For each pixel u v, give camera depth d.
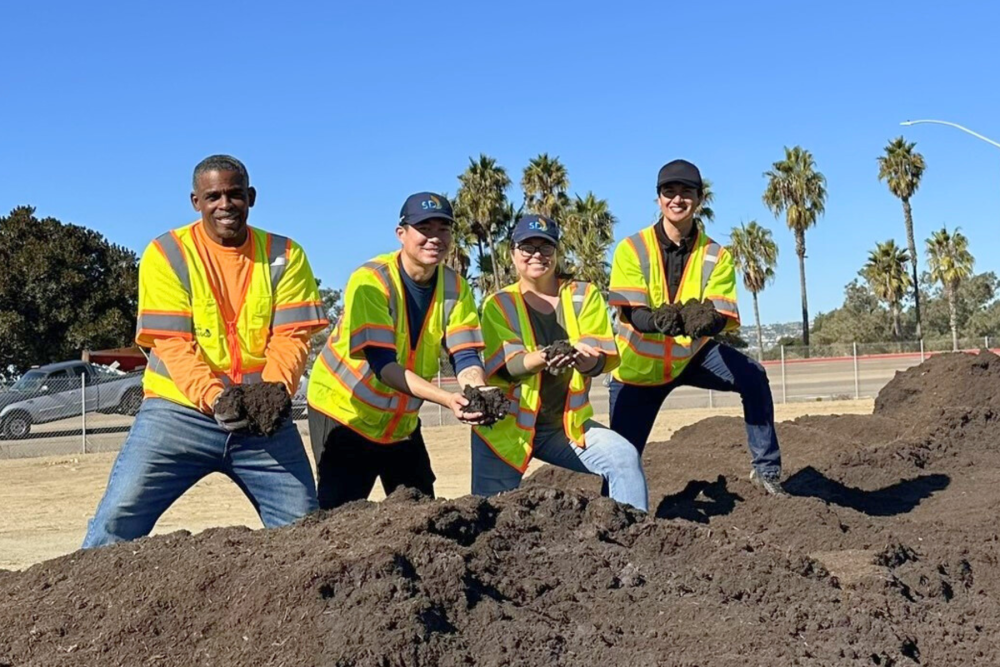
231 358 5.11
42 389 21.56
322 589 3.59
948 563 5.67
